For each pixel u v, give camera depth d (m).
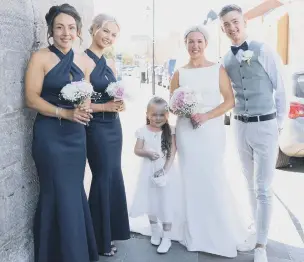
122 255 3.30
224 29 3.14
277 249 3.40
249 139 3.16
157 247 3.45
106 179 3.17
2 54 2.44
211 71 3.19
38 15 2.94
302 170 5.80
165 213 3.30
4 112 2.48
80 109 2.52
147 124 3.40
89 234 2.94
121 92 2.96
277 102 3.12
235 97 3.26
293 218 4.08
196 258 3.23
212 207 3.28
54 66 2.58
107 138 3.12
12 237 2.60
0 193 2.44
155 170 3.32
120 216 3.34
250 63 3.04
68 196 2.67
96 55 3.09
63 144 2.64
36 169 2.91
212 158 3.26
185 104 3.07
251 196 3.42
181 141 3.31
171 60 13.79
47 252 2.73
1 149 2.45
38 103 2.56
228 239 3.27
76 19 2.66
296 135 5.07
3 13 2.44
